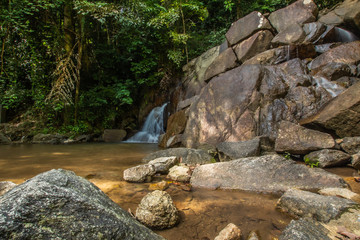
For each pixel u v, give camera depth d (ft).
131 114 39.99
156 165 11.60
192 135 18.86
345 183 8.45
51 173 5.03
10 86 30.91
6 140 27.89
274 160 10.14
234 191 8.95
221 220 6.35
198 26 41.47
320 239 4.78
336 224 5.44
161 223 5.82
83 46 34.81
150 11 33.24
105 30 36.68
